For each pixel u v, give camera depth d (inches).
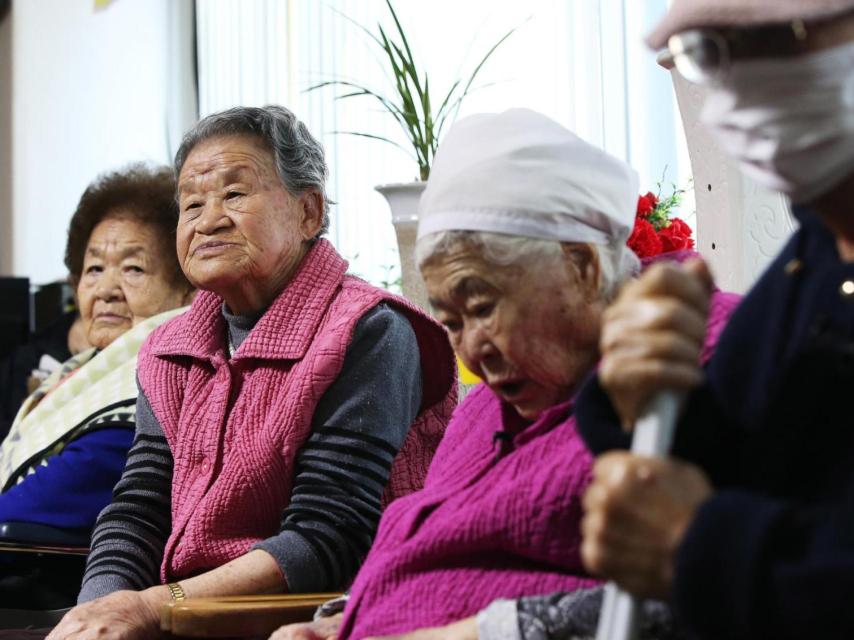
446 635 61.6
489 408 73.0
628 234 66.3
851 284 44.2
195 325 102.7
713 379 48.6
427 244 64.4
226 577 88.6
